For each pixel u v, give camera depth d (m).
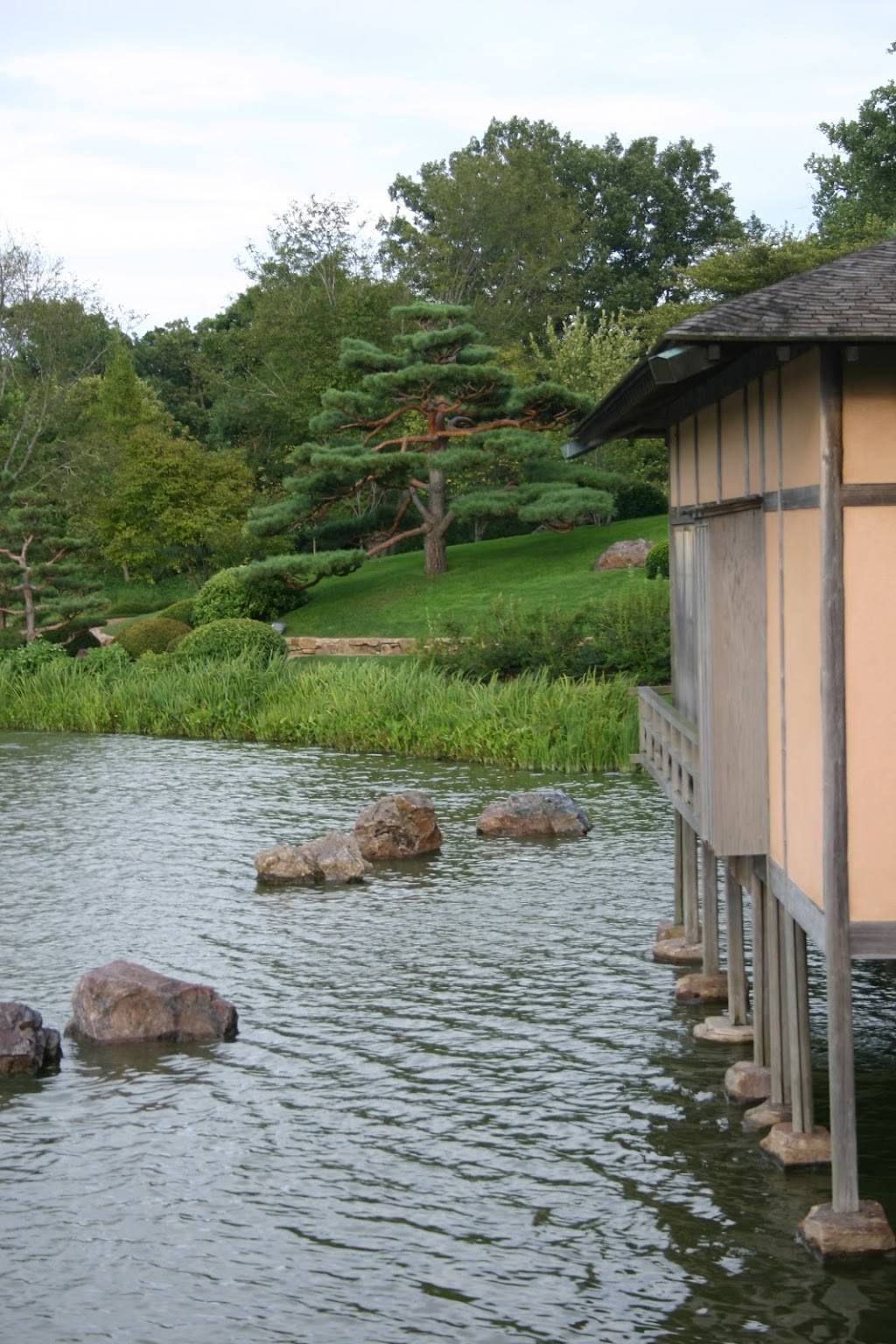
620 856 21.53
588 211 80.38
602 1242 9.73
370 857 22.06
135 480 54.56
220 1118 12.10
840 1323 8.60
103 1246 9.88
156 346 84.50
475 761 30.61
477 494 47.53
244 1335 8.70
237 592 47.00
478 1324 8.76
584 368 55.47
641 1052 13.36
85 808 26.22
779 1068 11.49
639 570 43.44
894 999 14.87
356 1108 12.25
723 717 10.58
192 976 16.11
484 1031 14.06
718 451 12.39
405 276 70.00
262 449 68.19
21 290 63.12
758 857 11.27
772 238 51.78
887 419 8.58
